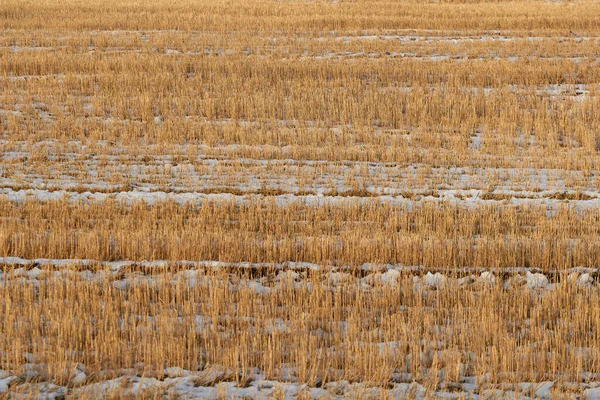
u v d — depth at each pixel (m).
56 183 26.33
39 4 57.56
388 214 23.45
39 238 20.58
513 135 32.09
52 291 17.31
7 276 18.42
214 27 51.19
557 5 59.78
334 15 54.47
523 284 18.77
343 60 42.16
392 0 62.91
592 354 14.98
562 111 34.03
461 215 23.36
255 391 13.74
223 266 19.31
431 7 58.72
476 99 35.62
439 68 40.41
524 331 16.05
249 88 37.56
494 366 14.23
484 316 16.20
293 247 20.44
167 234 20.73
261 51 44.97
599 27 51.25
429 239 20.72
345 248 20.42
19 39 47.00
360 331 16.05
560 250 20.11
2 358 14.23
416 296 17.50
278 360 14.70
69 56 42.91
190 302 17.11
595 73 40.00
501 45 46.12
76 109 34.69
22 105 35.09
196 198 25.05
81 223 22.36
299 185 26.25
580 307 16.88
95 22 51.50
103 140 31.23
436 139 31.00
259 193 25.70
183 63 41.22
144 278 18.59
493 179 27.27
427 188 26.33
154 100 35.88
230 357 14.60
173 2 60.12
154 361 14.44
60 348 14.27
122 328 15.62
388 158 29.33
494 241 20.61
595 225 22.48
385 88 37.91
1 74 40.25
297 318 16.36
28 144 30.12
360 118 33.72
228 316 16.45
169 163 28.73
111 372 14.01
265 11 56.50
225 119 34.03
